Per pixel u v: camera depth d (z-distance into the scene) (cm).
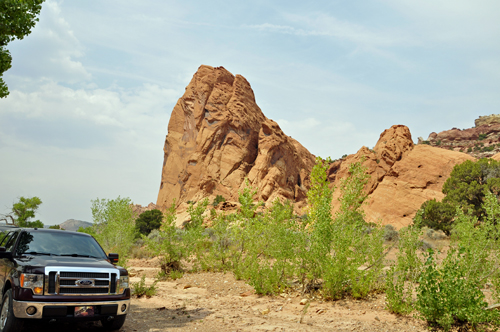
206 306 837
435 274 626
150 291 989
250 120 11612
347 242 888
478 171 4184
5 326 529
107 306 562
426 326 639
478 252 682
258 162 10569
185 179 10794
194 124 11619
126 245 1538
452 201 3903
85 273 563
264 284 967
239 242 1427
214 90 11956
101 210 1748
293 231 1026
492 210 732
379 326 642
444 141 15812
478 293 601
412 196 6075
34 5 902
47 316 517
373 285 906
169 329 617
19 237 652
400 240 809
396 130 7231
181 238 1588
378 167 6669
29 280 526
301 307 809
